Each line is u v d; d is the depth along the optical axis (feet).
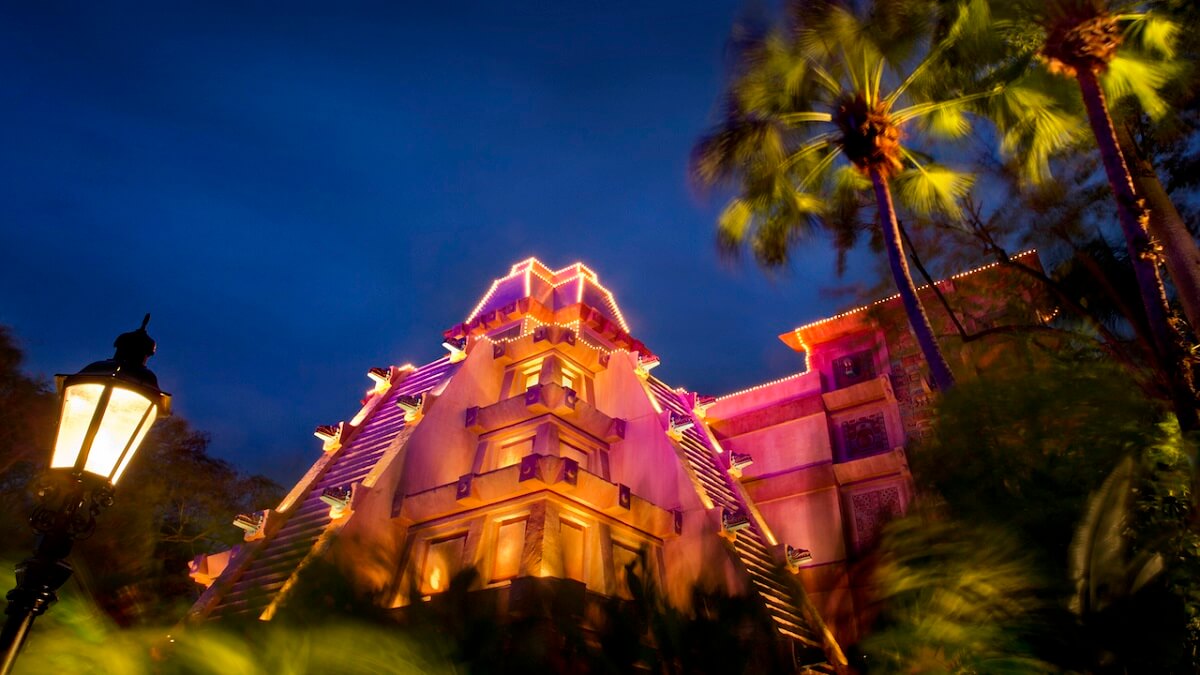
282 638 17.42
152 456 93.09
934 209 61.11
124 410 20.03
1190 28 46.83
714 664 18.85
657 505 79.30
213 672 17.47
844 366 94.12
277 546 72.08
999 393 31.12
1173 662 21.59
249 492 105.29
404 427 83.41
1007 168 57.52
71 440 19.26
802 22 53.26
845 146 54.75
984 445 29.66
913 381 87.15
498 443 84.74
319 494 79.20
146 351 21.84
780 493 87.71
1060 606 22.22
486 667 16.55
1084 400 29.58
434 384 95.50
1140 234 37.29
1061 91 50.42
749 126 56.59
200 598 64.13
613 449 87.35
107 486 19.49
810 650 60.80
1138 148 52.26
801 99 55.88
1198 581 22.90
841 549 79.05
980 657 21.54
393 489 75.25
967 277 64.44
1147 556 23.31
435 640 17.01
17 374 73.10
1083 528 23.40
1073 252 55.52
